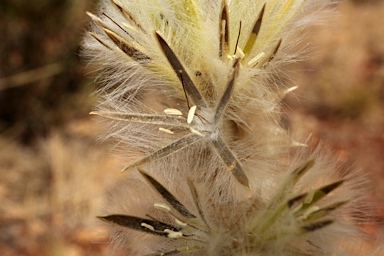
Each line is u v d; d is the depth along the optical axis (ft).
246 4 0.27
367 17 1.52
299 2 0.28
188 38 0.27
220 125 0.27
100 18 0.30
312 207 0.27
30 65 1.24
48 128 1.20
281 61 0.28
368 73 1.30
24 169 1.10
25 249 0.96
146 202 0.29
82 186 1.05
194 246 0.28
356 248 0.29
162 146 0.28
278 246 0.27
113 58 0.29
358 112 1.20
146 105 0.29
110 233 0.30
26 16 1.23
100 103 0.29
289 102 1.20
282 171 0.28
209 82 0.27
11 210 1.03
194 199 0.28
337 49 1.37
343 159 1.07
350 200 0.27
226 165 0.27
